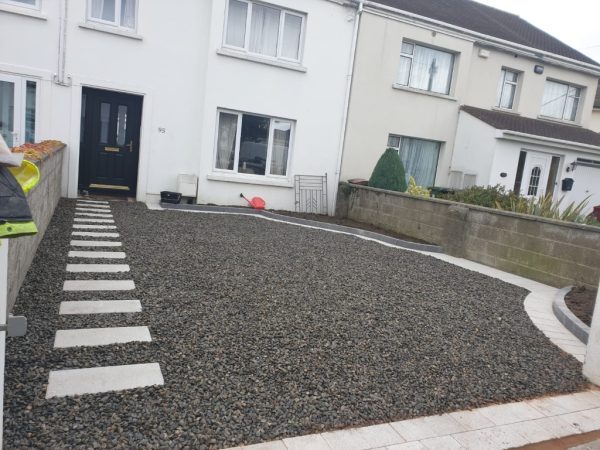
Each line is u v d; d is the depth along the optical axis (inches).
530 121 589.3
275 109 456.4
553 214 336.8
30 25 366.6
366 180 505.4
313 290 211.5
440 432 114.4
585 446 116.3
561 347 178.7
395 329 175.2
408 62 526.0
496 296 241.0
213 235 310.2
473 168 535.5
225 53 425.4
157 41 409.1
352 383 131.0
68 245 242.8
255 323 165.0
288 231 362.9
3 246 76.7
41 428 96.3
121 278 198.5
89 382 115.5
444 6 639.8
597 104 873.5
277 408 114.2
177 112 424.5
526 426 122.0
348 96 486.3
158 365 127.4
